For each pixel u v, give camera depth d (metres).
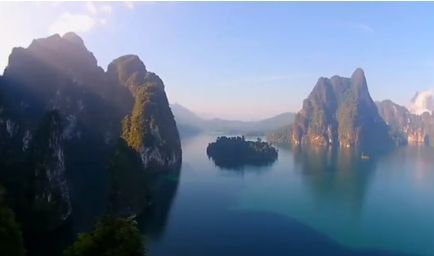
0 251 37.81
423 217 113.06
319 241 91.19
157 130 186.50
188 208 117.38
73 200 119.94
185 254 80.94
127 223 38.50
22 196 97.31
